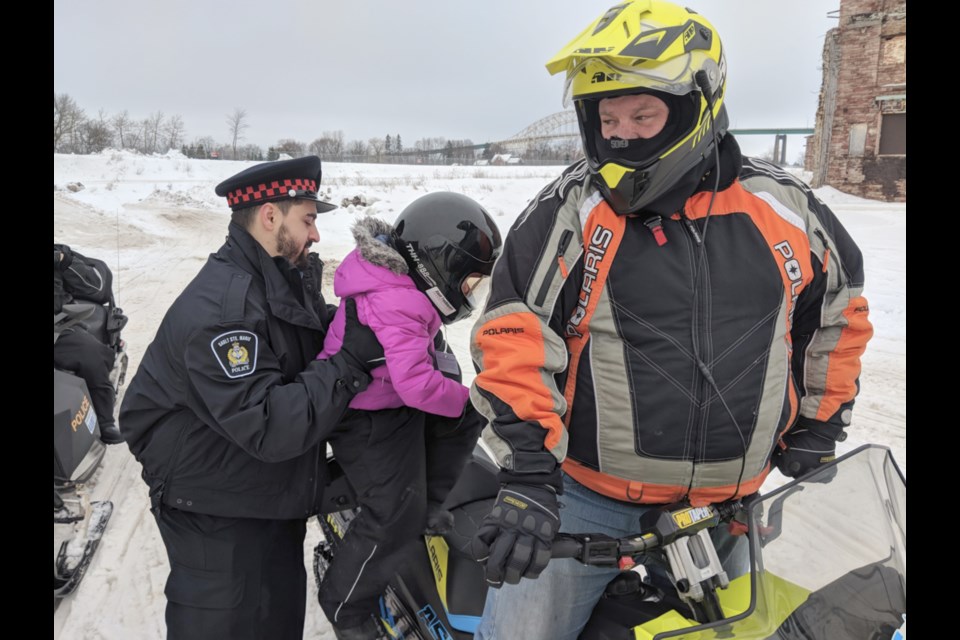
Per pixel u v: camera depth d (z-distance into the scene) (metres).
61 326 4.12
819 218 1.82
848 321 1.85
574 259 1.71
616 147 1.65
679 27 1.59
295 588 2.59
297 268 2.52
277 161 2.45
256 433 2.19
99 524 3.82
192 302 2.27
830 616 1.52
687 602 1.65
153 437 2.38
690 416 1.67
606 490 1.82
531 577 1.56
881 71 19.28
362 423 2.55
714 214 1.72
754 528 1.57
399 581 2.63
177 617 2.39
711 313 1.67
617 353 1.70
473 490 2.67
